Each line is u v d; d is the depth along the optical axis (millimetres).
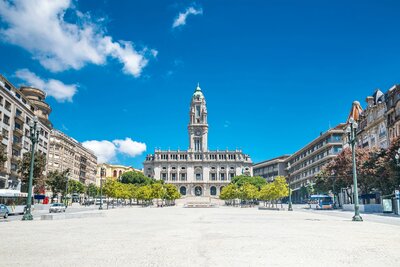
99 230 22875
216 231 22188
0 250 13727
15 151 77375
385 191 59969
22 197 56594
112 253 13039
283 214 52812
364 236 19062
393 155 51219
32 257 12141
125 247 14633
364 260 11664
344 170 70625
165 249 14055
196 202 166250
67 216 37844
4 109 71375
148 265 10734
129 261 11398
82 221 33062
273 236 18969
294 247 14602
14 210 52188
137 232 21500
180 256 12375
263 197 91188
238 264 10914
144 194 110438
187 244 15594
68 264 10898
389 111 69312
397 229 24000
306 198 143000
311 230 22938
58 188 93250
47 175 96125
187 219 37281
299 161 154250
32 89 98562
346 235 19594
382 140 74000
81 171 154875
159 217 42000
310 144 136125
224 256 12375
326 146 117062
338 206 94375
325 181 85562
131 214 51281
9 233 20562
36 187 88812
